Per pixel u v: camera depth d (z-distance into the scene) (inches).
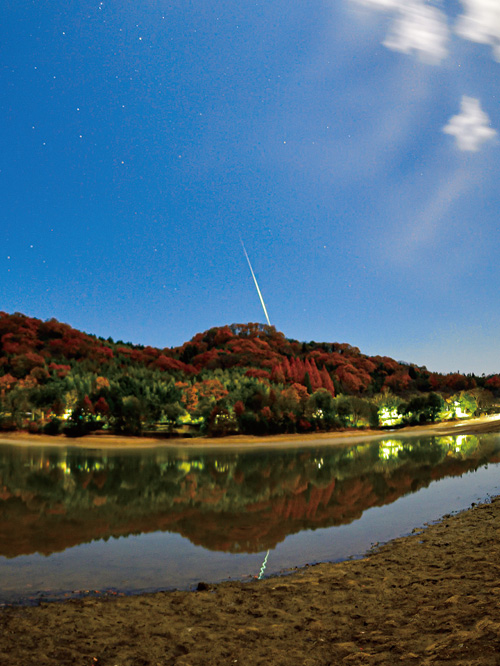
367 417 4244.6
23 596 478.9
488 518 763.4
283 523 874.1
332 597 426.6
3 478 1566.2
